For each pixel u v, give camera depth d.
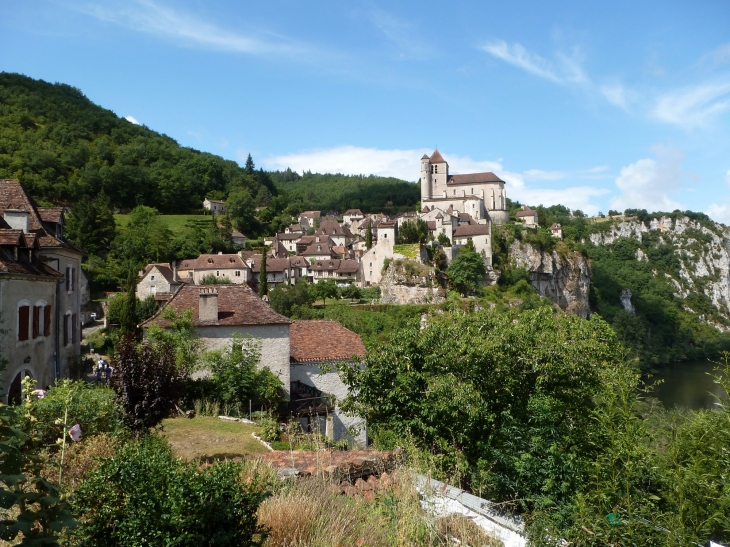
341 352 23.23
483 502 8.30
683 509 7.46
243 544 4.76
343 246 112.31
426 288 80.19
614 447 8.55
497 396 13.13
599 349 14.31
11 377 16.27
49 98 145.38
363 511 6.50
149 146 144.50
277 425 15.40
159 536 4.32
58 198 105.19
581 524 6.98
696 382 66.25
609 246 168.62
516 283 95.12
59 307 20.48
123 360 11.02
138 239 86.00
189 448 12.68
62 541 4.47
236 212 128.50
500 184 114.19
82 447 8.01
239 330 20.86
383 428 13.59
